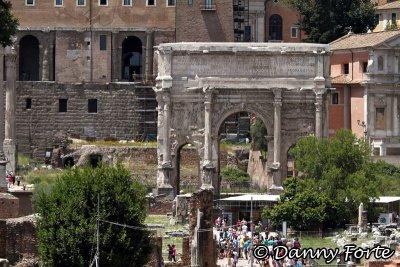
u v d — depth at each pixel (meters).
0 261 186.38
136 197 196.50
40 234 191.75
